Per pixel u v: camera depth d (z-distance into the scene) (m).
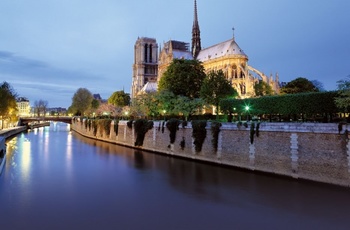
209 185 29.94
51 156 50.31
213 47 128.12
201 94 64.88
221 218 21.22
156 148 53.41
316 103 34.38
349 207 22.78
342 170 26.95
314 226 19.73
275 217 21.30
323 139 28.44
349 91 29.55
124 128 66.88
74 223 20.30
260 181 30.45
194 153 44.00
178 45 141.12
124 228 19.55
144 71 174.75
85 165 41.84
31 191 27.94
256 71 112.12
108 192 27.84
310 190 26.88
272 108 39.66
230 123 38.19
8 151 56.12
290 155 31.03
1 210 22.64
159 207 23.59
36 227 19.56
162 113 71.25
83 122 103.88
